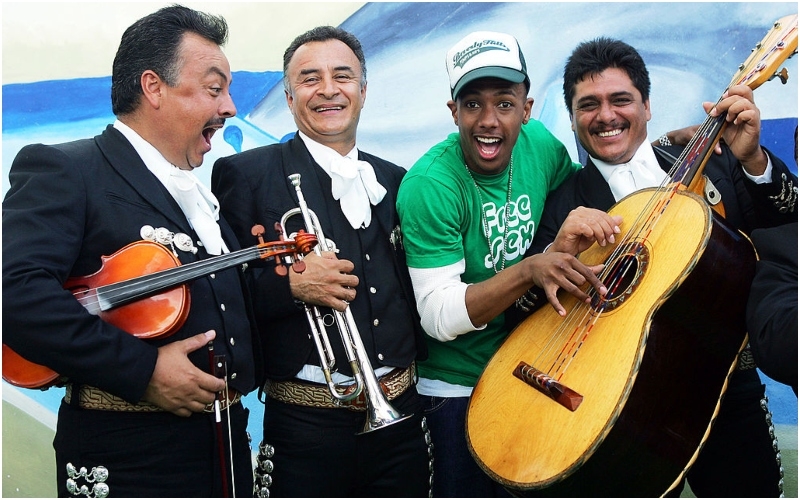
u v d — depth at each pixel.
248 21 4.13
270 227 2.79
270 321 2.74
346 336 2.66
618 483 2.35
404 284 2.90
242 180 2.85
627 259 2.59
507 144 2.87
